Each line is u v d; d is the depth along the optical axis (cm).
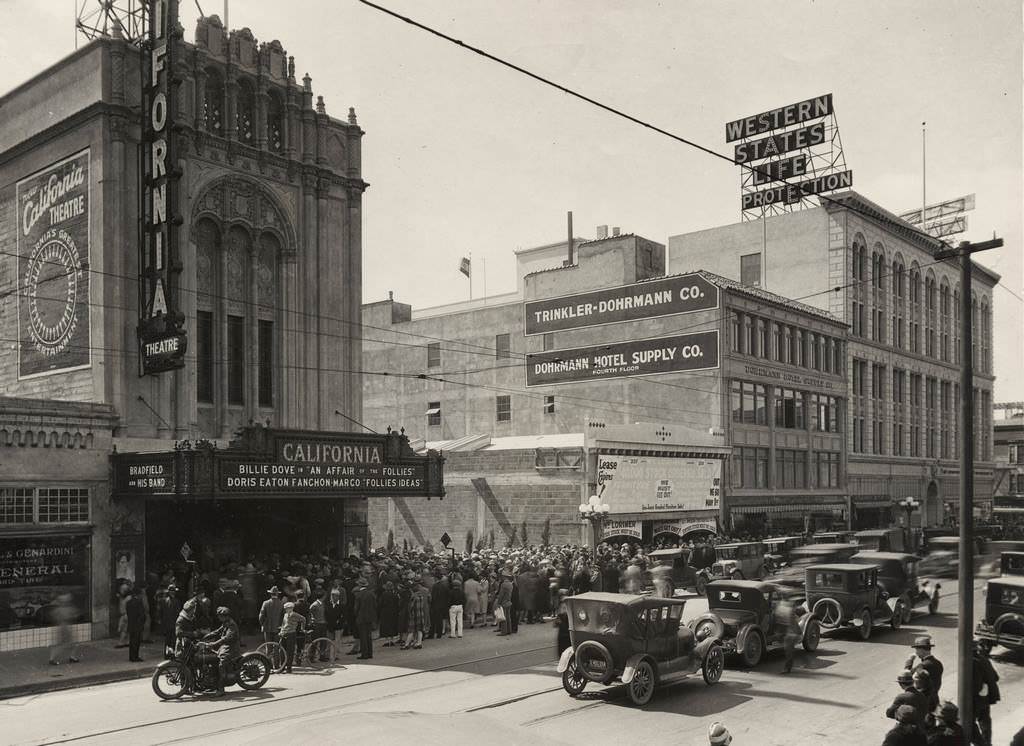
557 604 2673
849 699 1678
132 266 2534
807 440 5541
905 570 2561
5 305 2883
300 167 3002
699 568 3478
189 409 2642
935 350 7294
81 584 2341
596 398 5275
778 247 6222
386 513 4872
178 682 1712
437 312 7581
